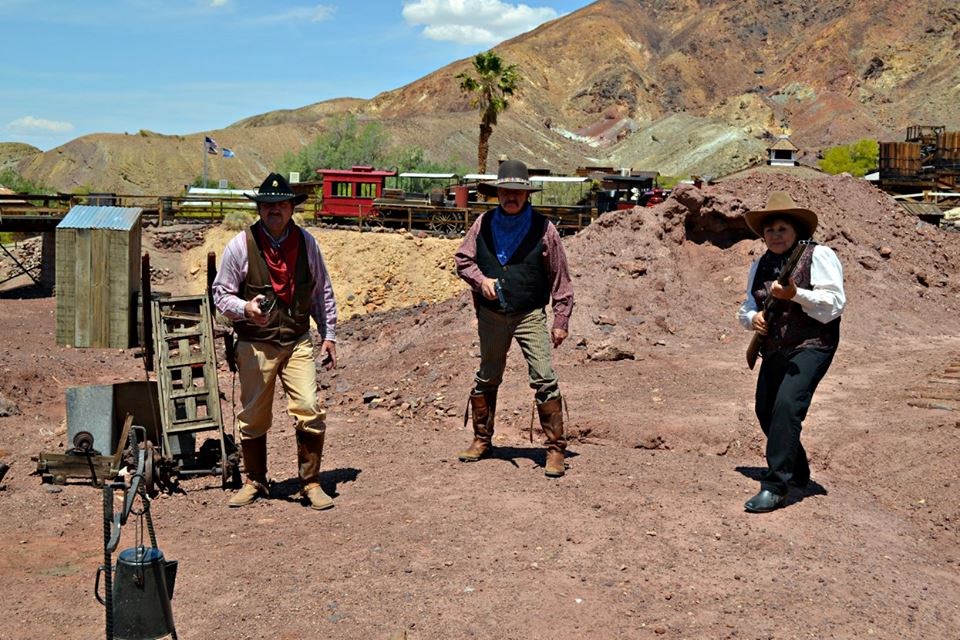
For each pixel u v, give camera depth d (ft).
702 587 15.15
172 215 128.67
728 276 48.06
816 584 15.33
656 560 16.26
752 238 50.08
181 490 21.77
